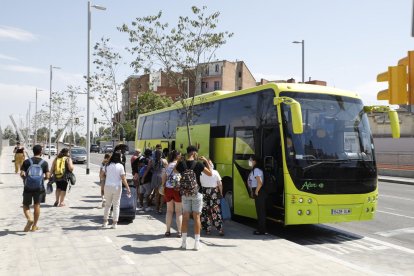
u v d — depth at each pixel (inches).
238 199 450.9
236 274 250.7
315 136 386.3
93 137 4183.1
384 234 414.9
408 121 1609.3
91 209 490.9
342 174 384.2
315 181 374.9
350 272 257.8
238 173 451.2
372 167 399.9
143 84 886.4
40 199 365.7
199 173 317.7
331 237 403.9
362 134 405.4
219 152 495.5
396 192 799.1
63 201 536.4
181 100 601.3
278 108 389.7
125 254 291.4
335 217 379.2
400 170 1154.0
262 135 413.7
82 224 398.9
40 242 323.6
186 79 618.2
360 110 414.0
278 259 286.8
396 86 209.6
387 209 576.1
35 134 2413.9
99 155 2728.8
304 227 454.0
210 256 291.7
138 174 525.7
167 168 355.3
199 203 311.0
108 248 307.3
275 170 389.4
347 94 416.2
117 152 386.3
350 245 370.0
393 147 1450.5
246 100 448.8
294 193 370.9
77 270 253.8
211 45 591.2
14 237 339.6
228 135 478.6
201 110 553.6
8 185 751.7
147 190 507.8
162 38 587.2
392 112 402.9
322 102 399.5
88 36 1009.5
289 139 379.9
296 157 375.2
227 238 358.9
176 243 328.5
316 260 285.3
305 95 398.0
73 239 335.0
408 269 293.3
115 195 382.0
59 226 387.5
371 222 480.7
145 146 787.4
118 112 855.7
